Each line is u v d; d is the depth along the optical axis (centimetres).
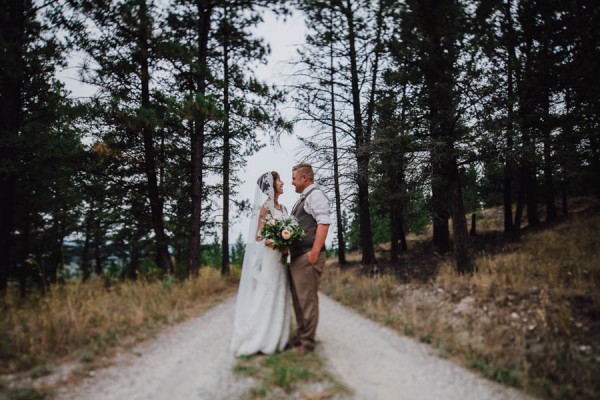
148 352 411
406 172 1104
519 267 909
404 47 1009
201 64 1090
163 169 1399
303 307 406
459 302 659
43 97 1117
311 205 418
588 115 1323
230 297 838
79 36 1029
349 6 1134
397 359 407
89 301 570
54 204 1410
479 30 969
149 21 1008
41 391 309
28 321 480
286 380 312
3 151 966
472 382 353
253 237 432
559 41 1305
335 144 1532
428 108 1046
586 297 549
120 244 1731
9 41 904
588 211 1808
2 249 954
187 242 1536
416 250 2114
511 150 985
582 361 393
